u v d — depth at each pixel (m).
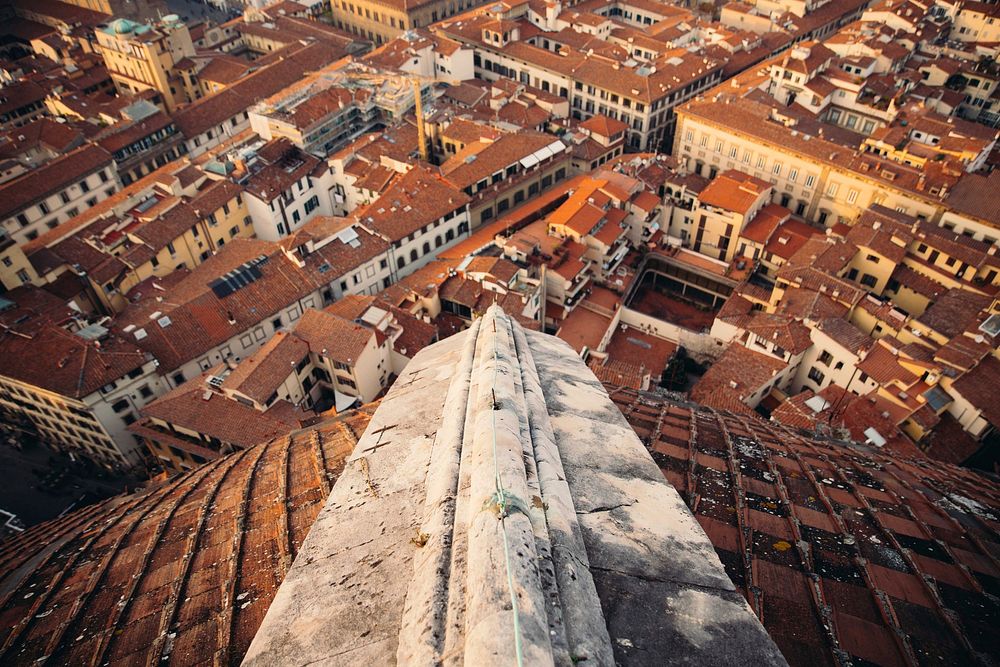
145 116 106.75
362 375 66.06
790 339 71.06
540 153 97.88
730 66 124.56
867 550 12.11
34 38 153.00
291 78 125.69
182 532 14.14
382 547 8.79
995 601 11.07
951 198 81.62
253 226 94.56
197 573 12.20
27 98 119.12
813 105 103.50
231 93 118.38
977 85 116.75
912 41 119.06
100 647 10.92
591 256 83.75
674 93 115.56
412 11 151.25
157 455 66.56
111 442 67.69
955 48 122.69
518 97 114.31
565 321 80.44
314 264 78.81
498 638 5.97
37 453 76.44
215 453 60.78
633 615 7.27
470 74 127.88
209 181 91.75
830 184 91.75
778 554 11.69
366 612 7.87
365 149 99.00
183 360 69.19
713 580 7.88
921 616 10.50
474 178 91.62
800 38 139.12
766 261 87.94
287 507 13.31
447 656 6.22
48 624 12.22
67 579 13.92
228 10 191.38
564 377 12.55
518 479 8.27
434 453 10.16
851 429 61.78
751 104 101.19
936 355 63.53
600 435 10.60
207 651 10.02
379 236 84.12
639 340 83.06
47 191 92.69
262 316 73.88
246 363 63.38
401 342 71.88
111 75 131.62
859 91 102.00
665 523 8.76
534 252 79.38
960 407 62.12
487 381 10.68
